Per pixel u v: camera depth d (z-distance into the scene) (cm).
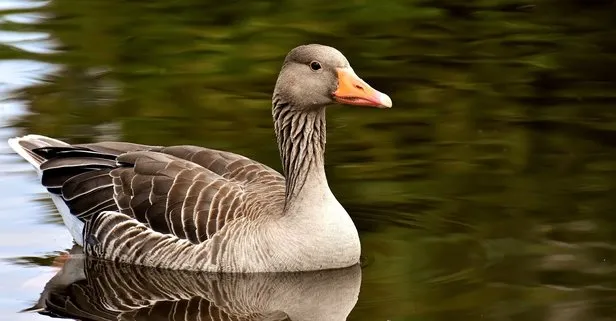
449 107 2061
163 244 1488
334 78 1469
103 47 2380
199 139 1889
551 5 2694
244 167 1573
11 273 1443
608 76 2228
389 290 1388
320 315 1330
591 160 1811
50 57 2305
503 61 2317
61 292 1399
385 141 1903
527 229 1562
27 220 1600
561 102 2088
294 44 2409
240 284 1434
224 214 1477
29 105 2027
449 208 1639
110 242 1518
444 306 1327
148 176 1530
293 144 1485
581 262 1452
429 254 1491
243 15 2612
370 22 2562
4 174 1725
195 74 2234
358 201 1670
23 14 2597
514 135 1927
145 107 2036
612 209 1619
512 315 1296
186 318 1325
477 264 1455
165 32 2484
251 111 2036
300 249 1448
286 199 1491
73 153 1591
